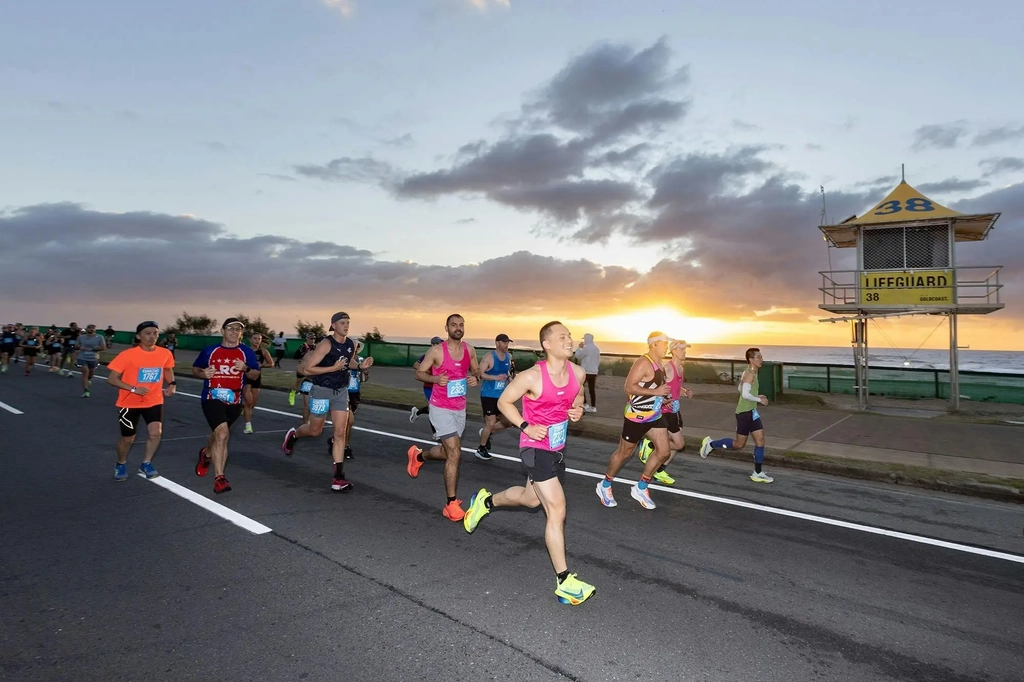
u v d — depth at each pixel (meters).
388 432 10.62
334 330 6.51
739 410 7.75
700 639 3.49
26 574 4.21
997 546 5.32
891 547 5.22
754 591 4.21
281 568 4.38
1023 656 3.41
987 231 17.52
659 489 7.10
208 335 35.53
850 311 16.89
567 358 4.07
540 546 4.97
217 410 6.36
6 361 21.81
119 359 6.61
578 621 3.67
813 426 11.63
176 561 4.48
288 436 7.67
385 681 2.96
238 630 3.44
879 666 3.26
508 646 3.34
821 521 5.95
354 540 5.00
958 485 7.27
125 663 3.07
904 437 10.47
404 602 3.86
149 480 6.86
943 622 3.81
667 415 6.90
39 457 8.03
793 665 3.23
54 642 3.28
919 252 16.39
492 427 8.65
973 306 15.63
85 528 5.20
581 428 10.96
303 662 3.12
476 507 4.79
